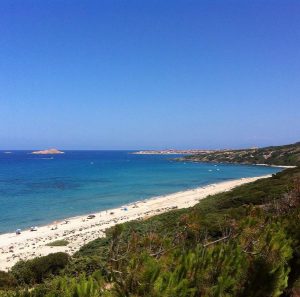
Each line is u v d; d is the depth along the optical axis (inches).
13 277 824.3
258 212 408.8
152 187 3688.5
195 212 368.5
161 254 289.3
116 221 1957.4
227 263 293.4
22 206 2586.1
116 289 240.5
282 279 327.9
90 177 4665.4
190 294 251.4
